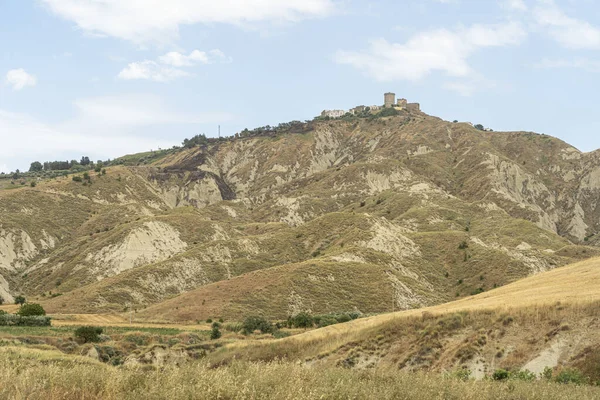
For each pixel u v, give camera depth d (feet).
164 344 214.90
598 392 89.45
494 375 121.19
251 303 355.36
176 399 51.19
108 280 430.61
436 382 81.00
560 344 127.85
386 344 151.33
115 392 53.83
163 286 431.02
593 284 170.09
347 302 369.91
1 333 226.38
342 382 65.82
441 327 147.54
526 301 151.74
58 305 384.47
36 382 54.19
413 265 487.20
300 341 164.35
